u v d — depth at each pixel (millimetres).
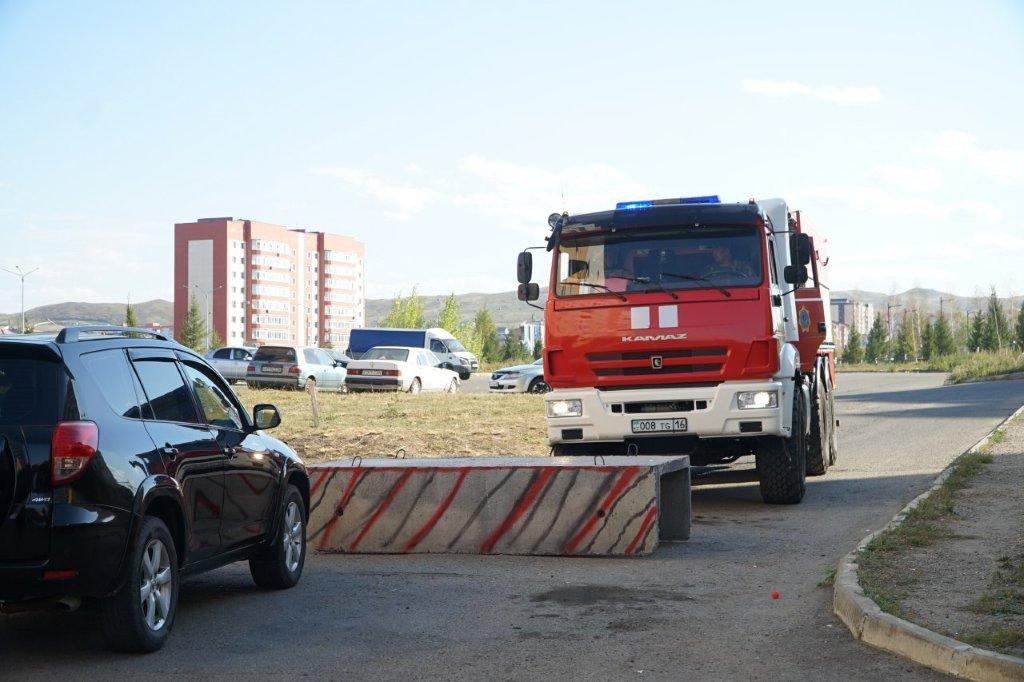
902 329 117438
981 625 6414
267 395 34000
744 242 12406
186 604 7984
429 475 10234
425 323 122188
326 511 10336
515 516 10055
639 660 6293
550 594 8211
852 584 7520
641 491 9844
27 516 5992
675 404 12297
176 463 6895
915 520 10344
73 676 5992
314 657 6395
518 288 13320
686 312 12273
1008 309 112000
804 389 13742
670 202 13141
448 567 9438
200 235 192375
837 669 6016
